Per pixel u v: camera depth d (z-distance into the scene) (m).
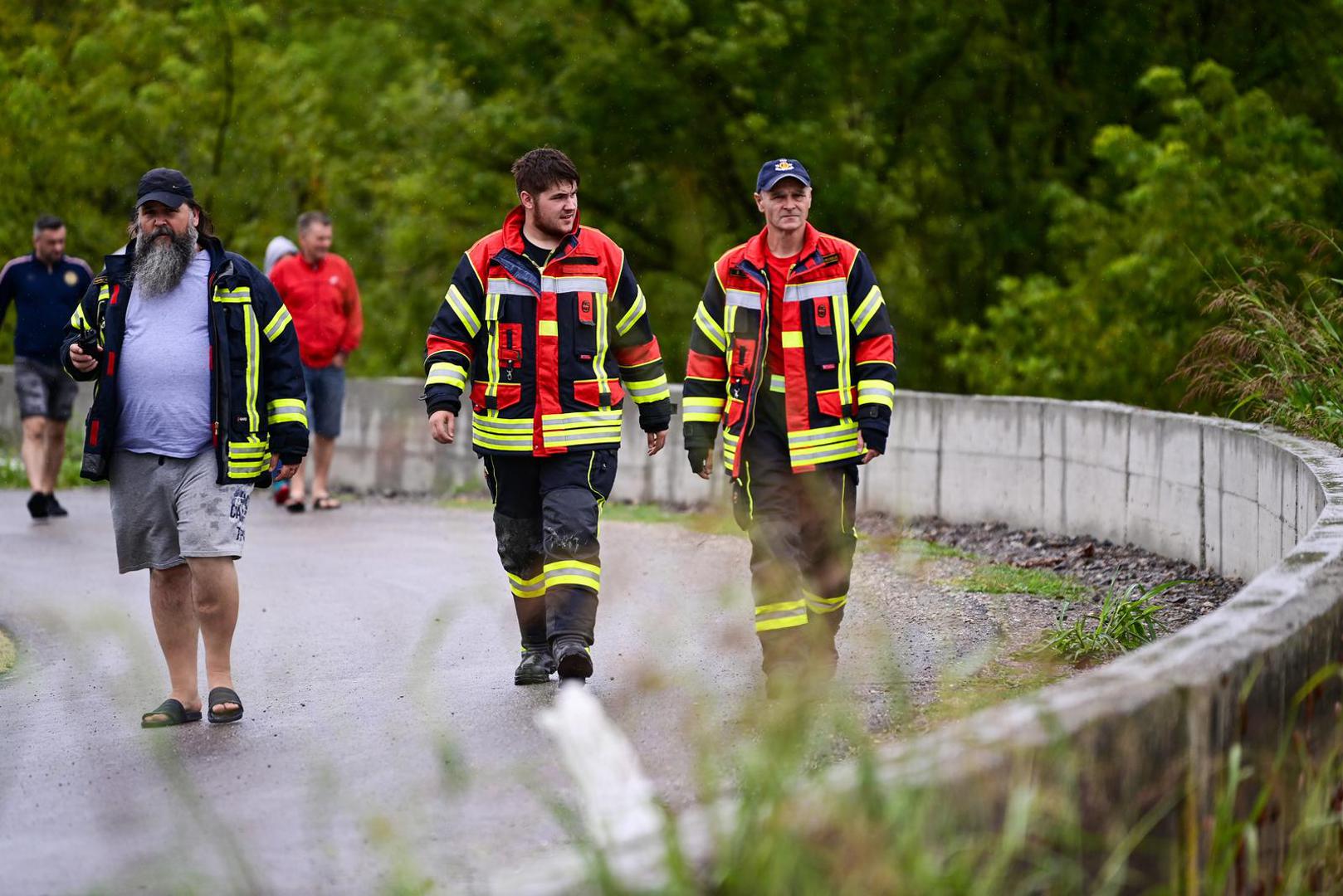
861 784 7.83
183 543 17.70
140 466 17.78
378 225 72.12
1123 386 46.38
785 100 64.25
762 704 15.59
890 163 65.31
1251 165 49.41
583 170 66.31
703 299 18.55
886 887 7.41
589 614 18.30
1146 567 26.58
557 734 8.98
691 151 65.94
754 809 7.77
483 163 67.12
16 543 34.78
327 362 39.94
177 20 72.00
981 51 65.62
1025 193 65.25
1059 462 30.95
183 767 16.02
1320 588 12.15
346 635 23.48
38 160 71.81
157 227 17.86
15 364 39.12
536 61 66.75
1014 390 50.31
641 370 19.53
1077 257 60.50
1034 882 8.28
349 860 12.58
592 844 8.07
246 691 19.81
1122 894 8.92
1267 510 22.83
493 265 18.86
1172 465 27.03
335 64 69.12
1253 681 10.36
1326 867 11.16
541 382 18.70
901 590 24.62
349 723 17.72
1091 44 65.12
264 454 18.08
